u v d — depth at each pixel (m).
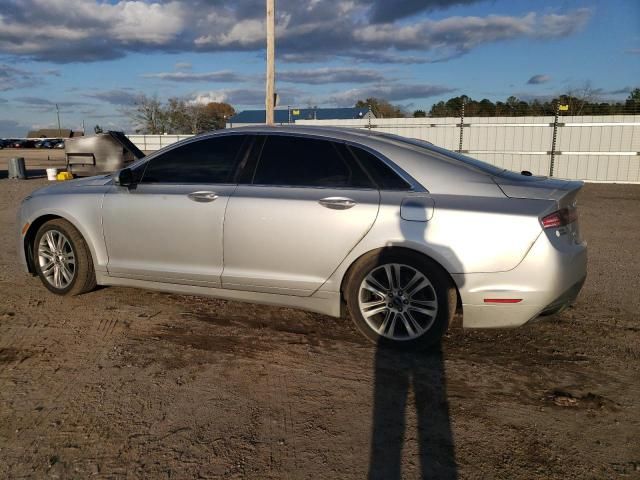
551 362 3.80
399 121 19.89
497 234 3.62
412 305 3.87
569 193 3.81
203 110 48.34
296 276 4.11
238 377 3.52
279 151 4.31
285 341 4.12
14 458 2.63
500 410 3.15
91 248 4.82
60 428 2.89
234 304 4.93
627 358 3.88
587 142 18.23
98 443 2.76
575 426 2.98
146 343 4.05
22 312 4.67
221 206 4.27
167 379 3.48
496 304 3.66
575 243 3.88
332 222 3.95
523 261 3.60
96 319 4.52
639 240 8.37
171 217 4.44
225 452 2.70
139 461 2.62
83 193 4.88
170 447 2.74
